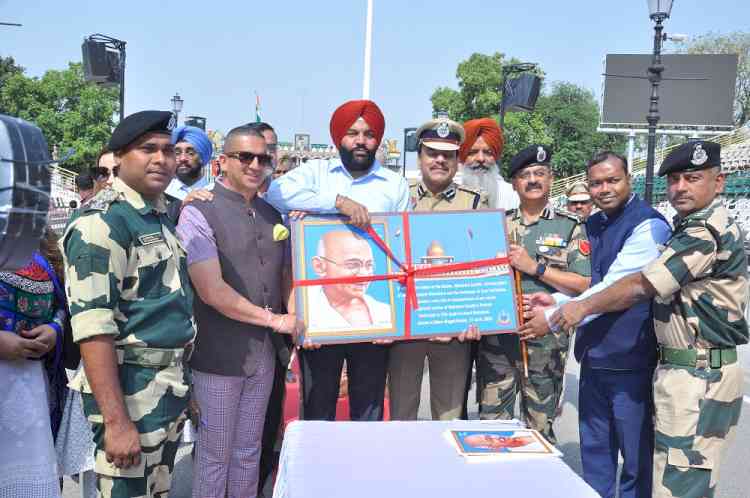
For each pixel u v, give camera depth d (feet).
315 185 11.34
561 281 11.62
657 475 9.61
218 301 10.06
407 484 5.60
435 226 10.92
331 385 11.57
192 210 10.26
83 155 167.63
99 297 7.79
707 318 9.14
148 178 8.38
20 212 5.14
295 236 10.62
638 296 9.49
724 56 96.84
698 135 99.25
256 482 11.05
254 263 10.55
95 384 7.77
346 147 11.71
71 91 173.47
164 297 8.43
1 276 8.77
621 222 10.99
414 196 12.87
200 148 16.06
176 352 8.48
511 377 12.29
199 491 10.60
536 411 12.35
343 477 5.72
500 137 14.44
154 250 8.40
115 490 8.13
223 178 10.84
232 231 10.34
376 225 10.78
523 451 6.37
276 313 11.00
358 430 6.98
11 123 5.27
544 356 12.17
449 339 10.88
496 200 14.49
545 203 12.72
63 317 9.51
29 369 8.97
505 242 11.06
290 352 11.56
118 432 7.81
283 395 12.68
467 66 153.99
